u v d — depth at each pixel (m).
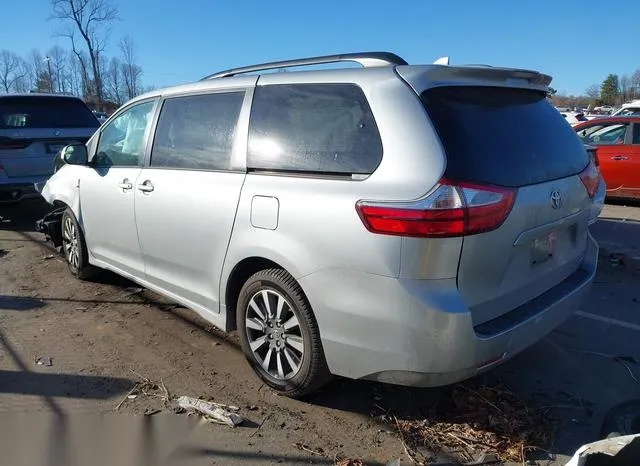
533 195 2.98
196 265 3.84
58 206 6.30
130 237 4.51
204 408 3.31
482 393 3.51
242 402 3.44
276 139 3.38
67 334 4.43
